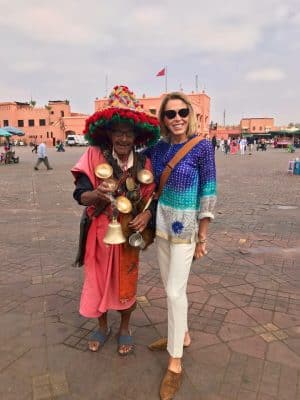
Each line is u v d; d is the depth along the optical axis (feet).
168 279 7.79
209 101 222.48
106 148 8.04
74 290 12.28
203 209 7.49
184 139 7.68
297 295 11.89
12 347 9.09
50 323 10.19
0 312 10.82
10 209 26.02
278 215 23.73
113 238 7.48
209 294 11.92
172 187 7.46
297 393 7.54
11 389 7.64
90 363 8.49
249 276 13.42
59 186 38.40
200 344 9.20
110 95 7.85
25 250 16.43
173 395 7.46
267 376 8.04
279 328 9.92
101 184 7.43
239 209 25.72
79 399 7.38
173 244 7.61
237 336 9.54
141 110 7.64
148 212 7.98
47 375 8.07
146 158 8.19
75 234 19.16
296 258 15.38
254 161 82.79
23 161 82.28
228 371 8.21
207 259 15.21
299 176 48.93
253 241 17.79
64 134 233.96
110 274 8.36
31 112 235.61
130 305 8.70
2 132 70.95
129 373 8.15
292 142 177.78
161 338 9.49
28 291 12.19
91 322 10.26
